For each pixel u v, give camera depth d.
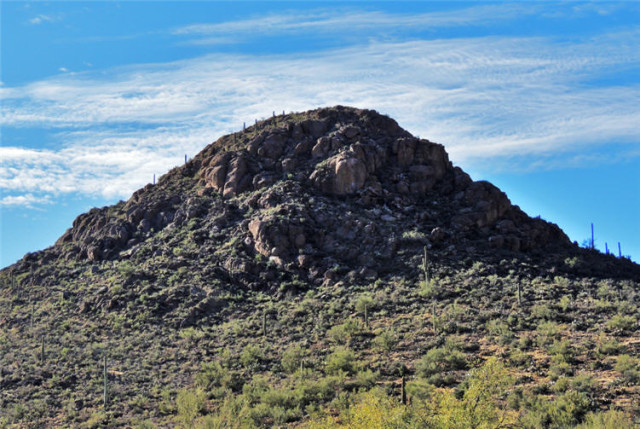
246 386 66.00
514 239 96.88
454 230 97.69
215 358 75.25
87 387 70.50
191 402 62.22
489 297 82.19
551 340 69.00
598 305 77.94
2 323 92.38
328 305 83.69
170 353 77.44
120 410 65.06
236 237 97.75
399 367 66.25
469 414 44.06
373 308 81.88
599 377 59.12
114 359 77.62
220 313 85.88
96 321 87.75
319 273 89.94
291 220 96.00
